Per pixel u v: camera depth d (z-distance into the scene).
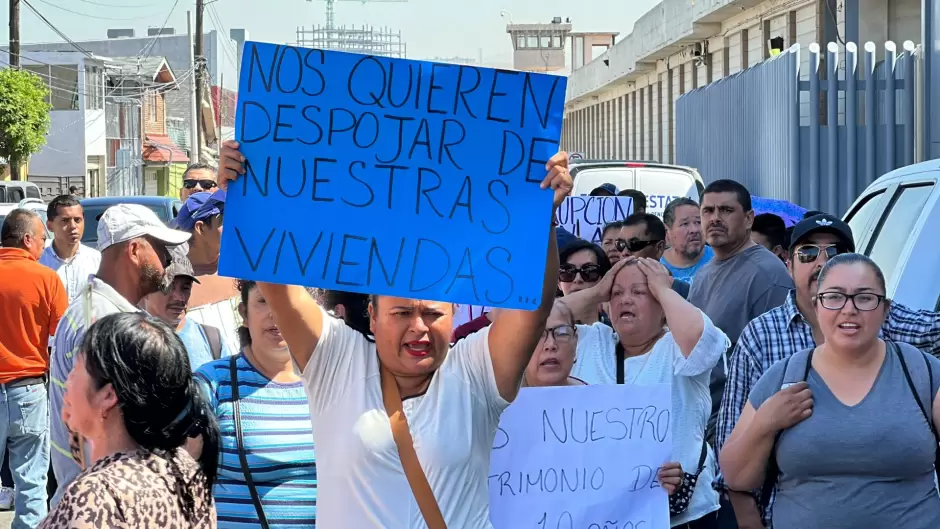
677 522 4.88
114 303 4.72
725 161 20.39
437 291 3.58
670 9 31.48
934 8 14.65
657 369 4.93
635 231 7.35
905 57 15.12
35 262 7.86
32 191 35.09
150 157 59.56
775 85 16.67
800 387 4.23
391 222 3.63
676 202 8.80
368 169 3.64
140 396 3.02
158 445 3.08
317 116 3.63
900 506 4.13
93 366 3.03
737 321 6.80
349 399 3.55
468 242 3.62
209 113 64.62
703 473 5.02
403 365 3.52
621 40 40.25
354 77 3.64
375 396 3.56
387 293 3.57
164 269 4.95
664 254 8.90
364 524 3.47
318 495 3.60
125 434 3.07
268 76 3.62
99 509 2.90
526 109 3.65
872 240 7.29
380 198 3.63
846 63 15.55
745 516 4.55
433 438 3.49
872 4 19.78
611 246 7.71
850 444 4.12
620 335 5.04
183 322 5.53
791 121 15.73
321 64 3.63
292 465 4.39
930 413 4.15
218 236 7.04
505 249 3.62
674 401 4.89
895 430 4.10
